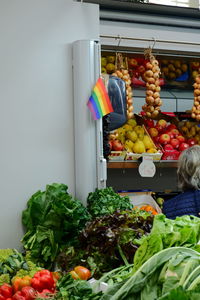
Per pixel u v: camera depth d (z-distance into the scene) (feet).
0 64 11.72
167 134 16.44
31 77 12.00
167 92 18.97
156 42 14.84
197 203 11.48
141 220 9.13
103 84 12.10
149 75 14.93
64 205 10.67
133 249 8.46
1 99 11.68
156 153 15.29
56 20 12.34
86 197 12.06
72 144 12.32
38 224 11.09
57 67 12.28
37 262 10.57
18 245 11.65
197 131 17.70
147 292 5.70
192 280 5.48
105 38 14.28
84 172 12.09
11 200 11.65
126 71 14.84
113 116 12.80
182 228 7.02
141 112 17.29
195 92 16.05
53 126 12.14
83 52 12.18
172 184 19.06
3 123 11.67
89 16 12.76
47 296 7.26
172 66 17.72
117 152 14.57
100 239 8.88
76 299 6.85
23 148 11.83
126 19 14.46
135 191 15.24
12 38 11.86
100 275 8.52
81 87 12.17
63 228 10.71
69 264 9.24
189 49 15.37
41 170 11.98
